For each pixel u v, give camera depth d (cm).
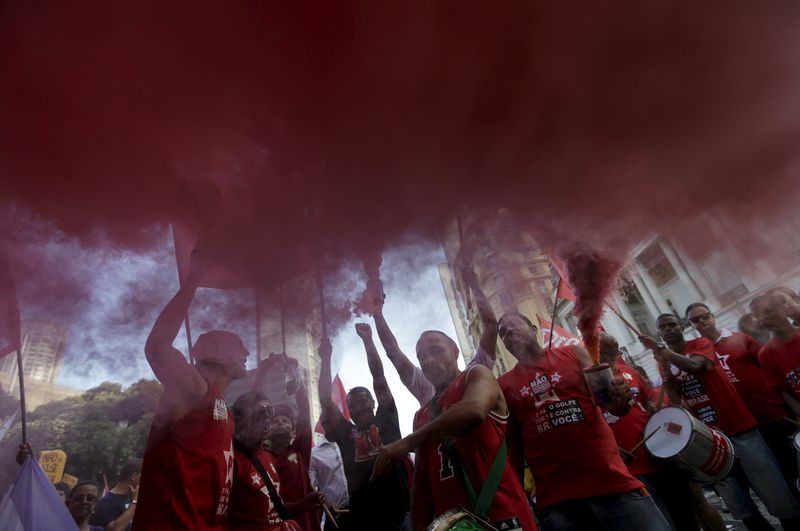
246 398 185
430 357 178
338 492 237
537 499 183
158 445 138
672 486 236
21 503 169
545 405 183
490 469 136
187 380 142
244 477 171
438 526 114
